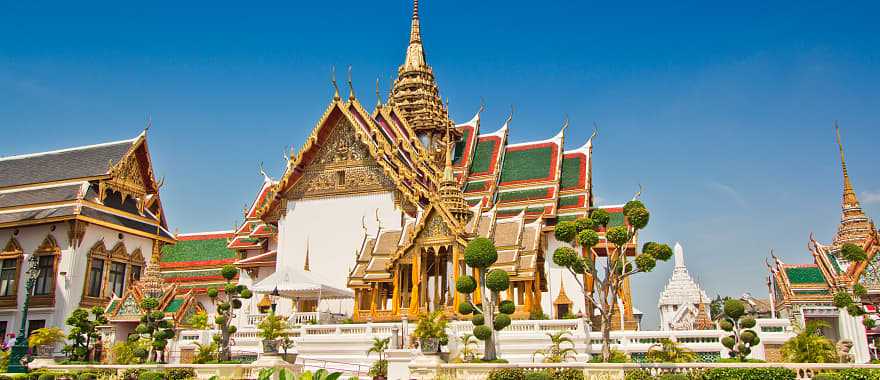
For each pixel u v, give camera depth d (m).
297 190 46.09
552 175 49.09
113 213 47.00
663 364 21.02
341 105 45.38
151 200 51.12
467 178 50.38
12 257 45.28
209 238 60.81
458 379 22.38
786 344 24.56
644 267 22.67
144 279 38.12
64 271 43.47
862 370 19.16
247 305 50.44
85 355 34.16
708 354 26.33
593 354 27.23
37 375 28.16
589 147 51.81
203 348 30.36
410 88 58.34
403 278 33.22
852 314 29.38
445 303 32.62
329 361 29.84
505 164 51.62
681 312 60.22
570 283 44.56
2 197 47.75
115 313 36.69
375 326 30.55
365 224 43.59
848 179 41.25
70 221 44.19
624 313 44.56
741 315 23.28
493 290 24.22
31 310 43.44
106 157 48.50
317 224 44.84
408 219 37.19
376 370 26.45
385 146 44.66
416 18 62.28
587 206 47.75
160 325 31.30
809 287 38.75
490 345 23.89
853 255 30.20
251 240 54.78
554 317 43.91
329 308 42.75
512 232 33.66
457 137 53.09
